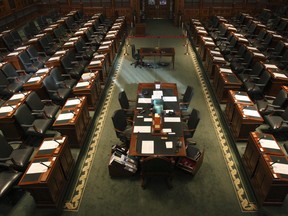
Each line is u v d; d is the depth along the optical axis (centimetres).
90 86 715
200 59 1091
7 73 804
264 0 1591
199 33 1159
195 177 541
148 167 481
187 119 644
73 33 1273
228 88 734
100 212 475
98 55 929
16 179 471
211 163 577
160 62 1102
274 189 437
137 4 1568
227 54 1040
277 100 664
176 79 959
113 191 514
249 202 488
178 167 546
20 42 1168
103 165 577
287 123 593
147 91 691
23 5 1623
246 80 801
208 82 920
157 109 602
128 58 1155
